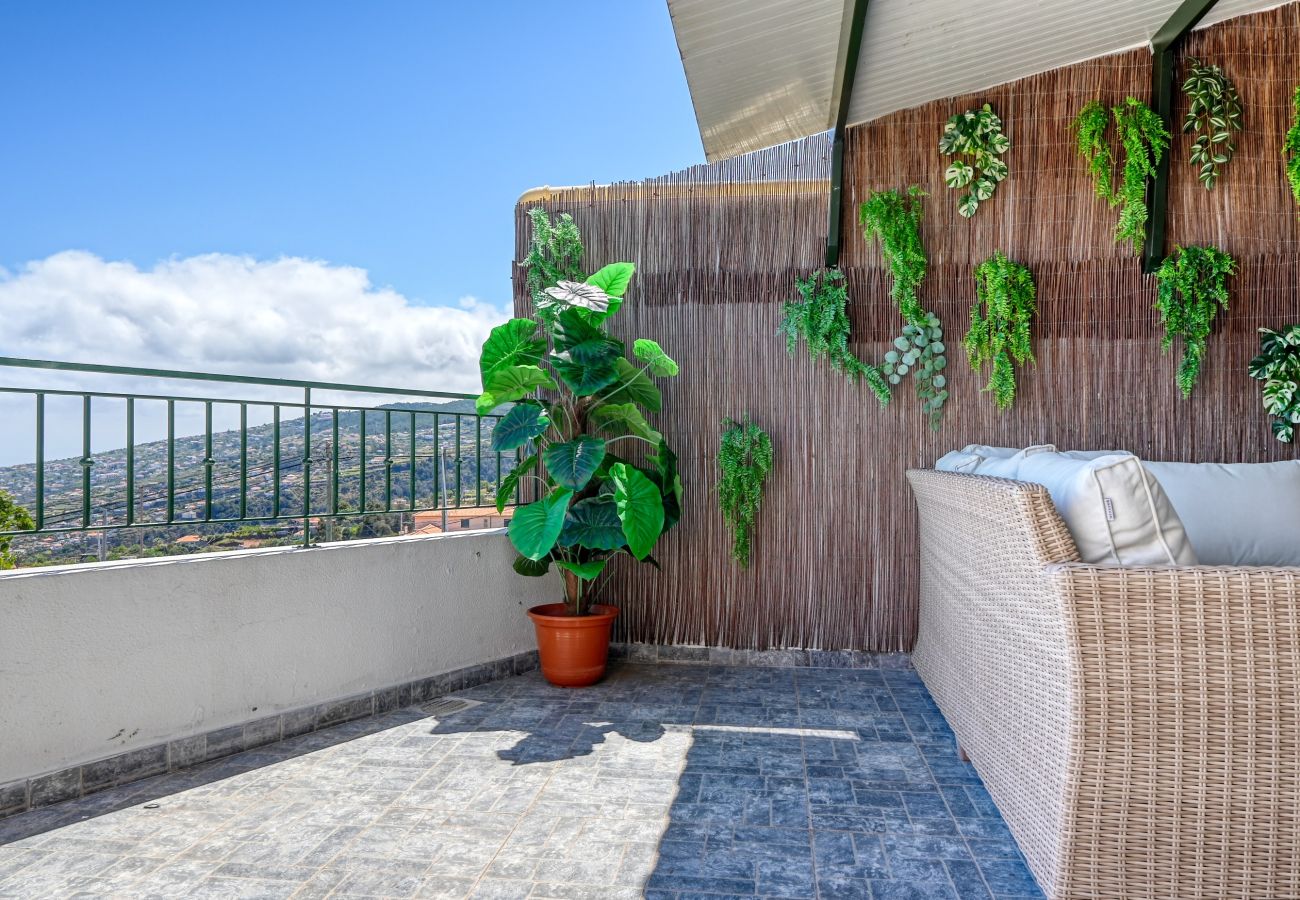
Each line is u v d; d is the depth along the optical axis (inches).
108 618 96.3
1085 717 63.6
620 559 157.5
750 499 150.4
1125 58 142.2
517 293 158.1
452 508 141.5
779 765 102.9
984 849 80.5
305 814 88.6
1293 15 141.0
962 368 146.9
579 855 79.2
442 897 71.3
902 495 148.6
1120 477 68.9
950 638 110.3
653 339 155.1
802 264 150.6
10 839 82.5
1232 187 142.6
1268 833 61.5
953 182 144.9
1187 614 62.4
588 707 127.6
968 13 120.8
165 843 81.6
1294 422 138.0
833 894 72.1
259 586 111.3
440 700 132.0
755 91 136.9
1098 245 144.0
